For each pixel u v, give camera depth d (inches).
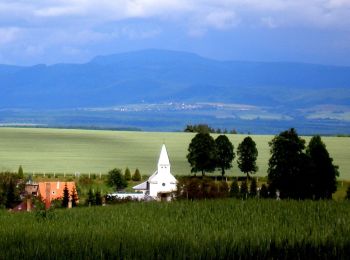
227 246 3767.2
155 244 3873.0
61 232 4534.9
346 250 3585.1
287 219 4901.6
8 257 3595.0
